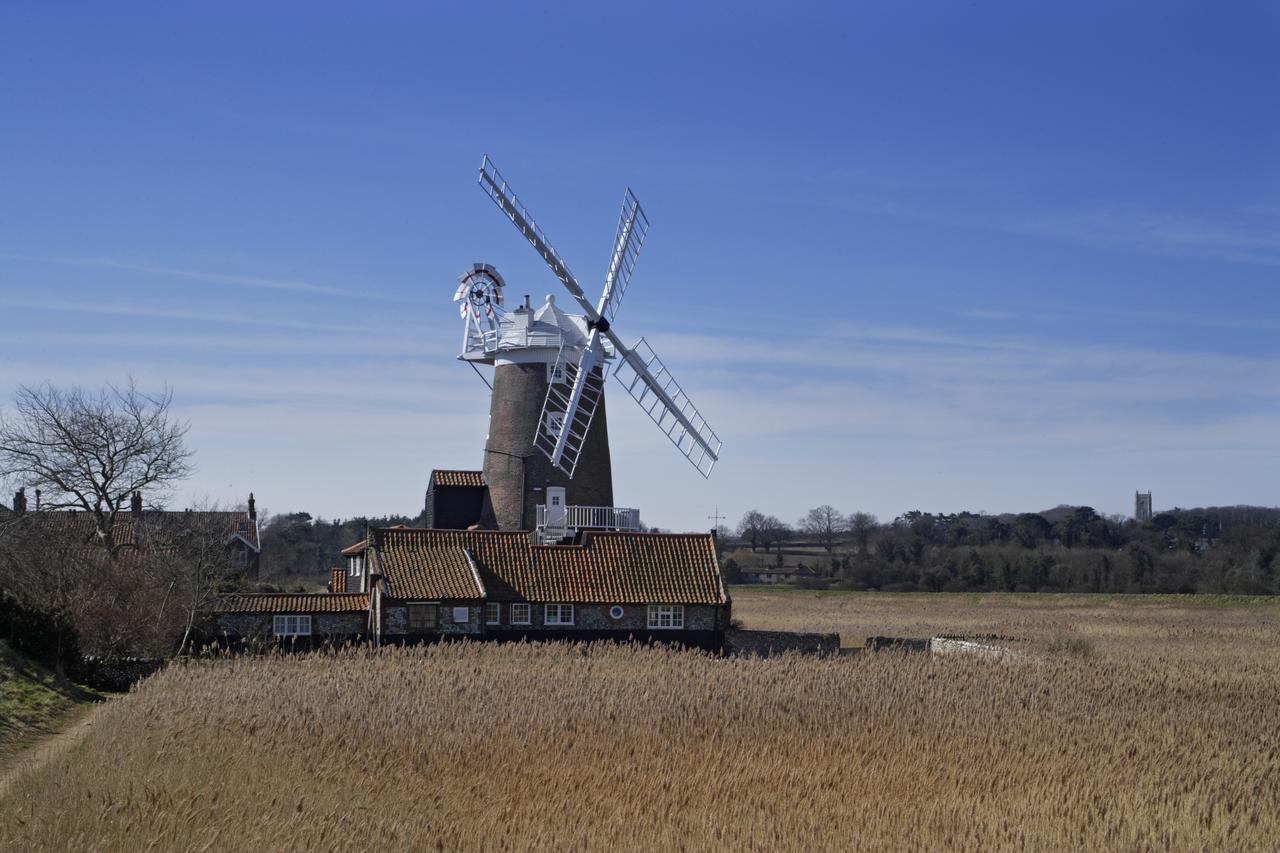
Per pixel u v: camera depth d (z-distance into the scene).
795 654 43.97
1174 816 21.84
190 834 17.42
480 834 19.19
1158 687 37.84
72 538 48.62
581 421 53.97
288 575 128.00
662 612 48.72
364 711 29.38
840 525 178.75
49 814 17.38
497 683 33.81
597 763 24.98
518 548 49.56
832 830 20.19
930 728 29.95
